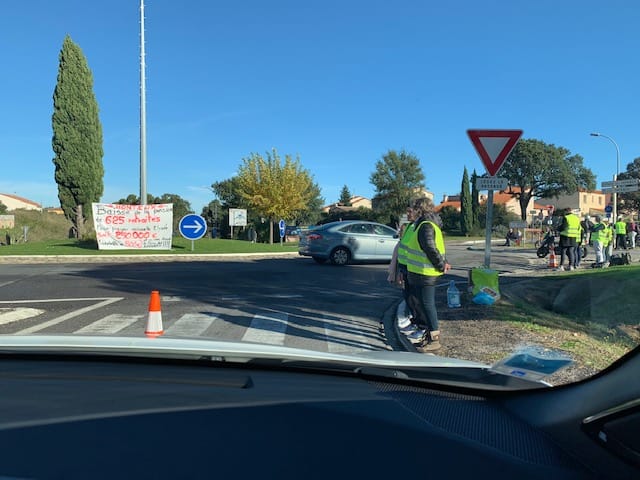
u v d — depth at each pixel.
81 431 1.57
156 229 21.80
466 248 31.48
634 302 7.52
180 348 2.54
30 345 2.56
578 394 1.88
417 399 2.16
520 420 1.97
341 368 2.52
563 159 71.50
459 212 75.56
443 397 2.22
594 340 6.20
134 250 21.59
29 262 18.66
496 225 69.50
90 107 26.95
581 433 1.73
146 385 2.09
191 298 10.43
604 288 8.69
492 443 1.72
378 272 15.12
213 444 1.55
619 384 1.73
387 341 6.95
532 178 71.81
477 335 6.67
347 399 2.05
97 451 1.45
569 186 70.38
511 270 15.55
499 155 8.46
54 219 47.47
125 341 2.70
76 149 26.67
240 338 6.95
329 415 1.85
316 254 17.02
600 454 1.62
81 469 1.35
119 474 1.34
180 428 1.64
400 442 1.67
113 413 1.71
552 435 1.82
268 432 1.66
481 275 8.86
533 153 70.06
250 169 39.41
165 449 1.49
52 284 12.43
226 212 57.78
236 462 1.45
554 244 21.08
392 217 61.94
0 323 7.94
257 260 19.52
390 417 1.88
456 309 8.52
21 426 1.58
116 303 9.82
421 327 6.64
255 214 43.00
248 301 10.09
